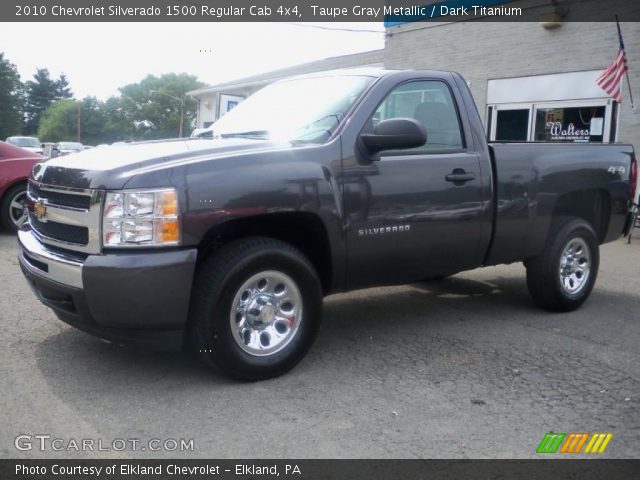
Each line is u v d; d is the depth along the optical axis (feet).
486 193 16.38
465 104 16.53
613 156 19.97
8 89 247.09
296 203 13.03
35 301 18.40
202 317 12.38
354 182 13.99
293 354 13.52
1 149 29.63
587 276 19.43
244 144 13.42
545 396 12.84
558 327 17.62
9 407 11.80
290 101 16.15
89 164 12.62
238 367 12.78
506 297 20.99
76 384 12.86
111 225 11.78
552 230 18.56
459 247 16.10
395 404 12.30
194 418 11.53
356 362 14.52
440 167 15.44
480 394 12.87
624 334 17.08
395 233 14.71
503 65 43.32
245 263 12.57
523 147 17.34
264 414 11.75
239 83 93.15
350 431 11.18
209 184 12.12
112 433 10.95
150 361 14.12
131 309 11.72
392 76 15.38
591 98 38.99
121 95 323.37
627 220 20.94
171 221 11.78
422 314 18.72
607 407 12.40
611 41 37.60
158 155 12.53
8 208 29.50
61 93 365.40
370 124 14.55
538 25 41.04
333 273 14.12
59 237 12.91
